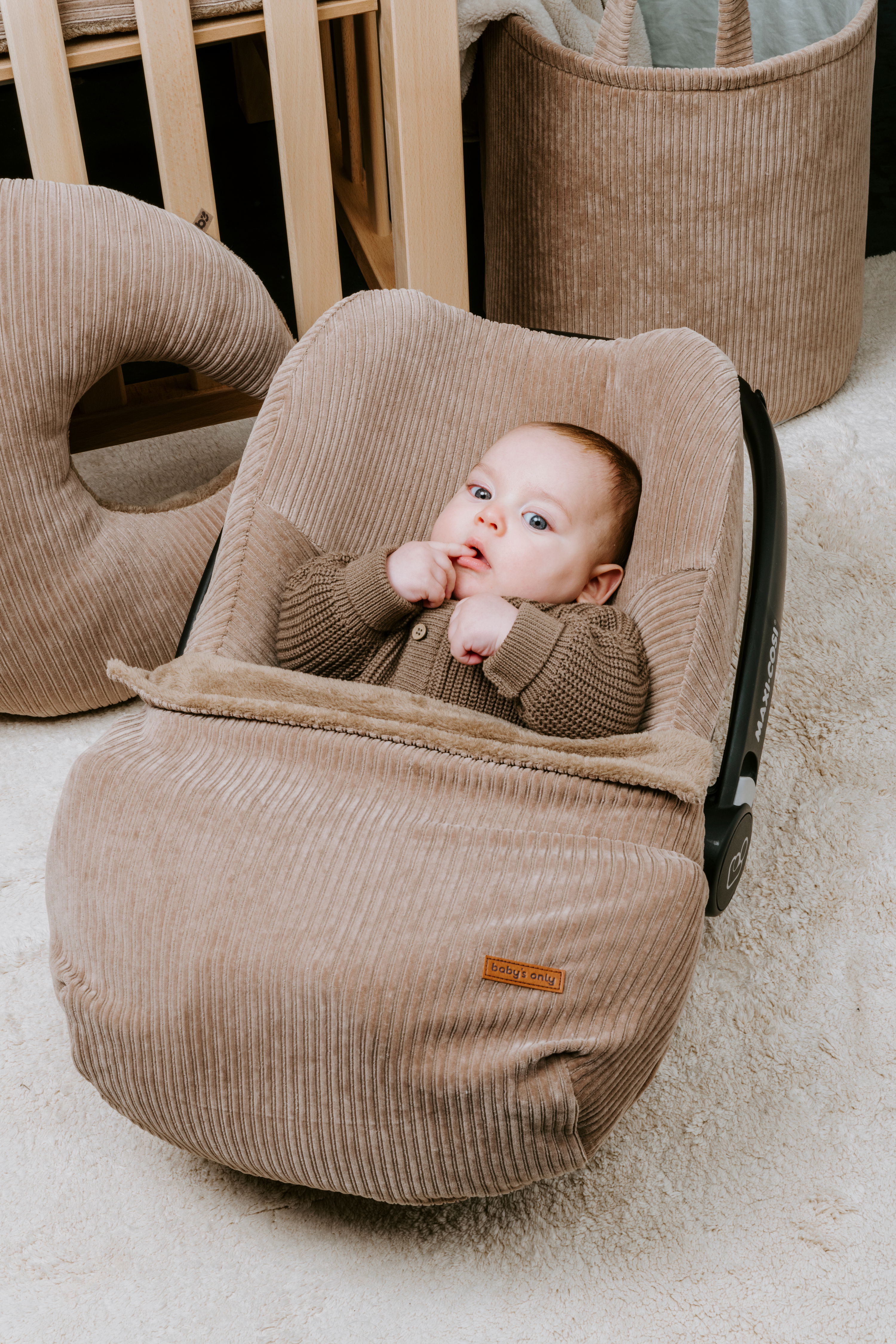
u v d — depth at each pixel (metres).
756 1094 1.06
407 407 1.16
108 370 1.27
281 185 1.63
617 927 0.81
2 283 1.18
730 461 1.01
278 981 0.80
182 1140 0.88
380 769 0.89
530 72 1.51
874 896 1.20
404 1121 0.80
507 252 1.71
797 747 1.34
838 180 1.53
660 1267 0.96
